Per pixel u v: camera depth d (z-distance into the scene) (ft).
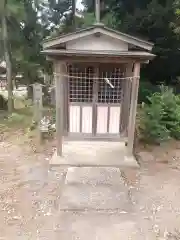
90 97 20.49
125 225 12.50
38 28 40.42
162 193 15.66
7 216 13.09
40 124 24.85
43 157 20.83
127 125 20.75
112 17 48.16
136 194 15.47
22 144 23.97
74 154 20.29
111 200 14.51
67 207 13.74
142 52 16.47
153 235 11.83
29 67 37.81
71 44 16.79
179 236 11.80
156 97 25.80
